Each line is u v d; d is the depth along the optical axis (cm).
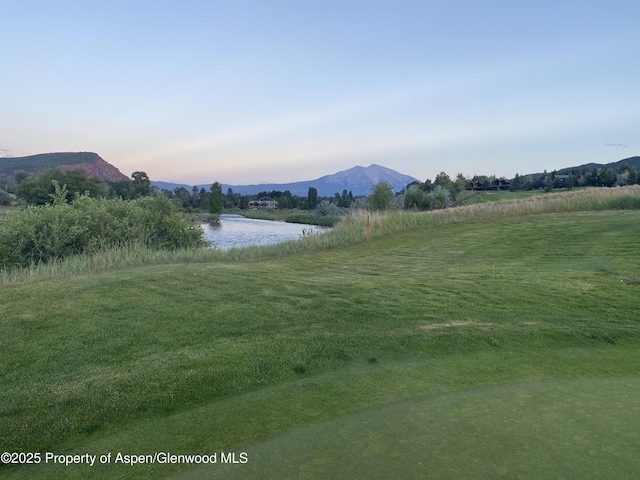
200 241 1664
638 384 384
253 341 509
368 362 456
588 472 234
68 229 1242
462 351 489
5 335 513
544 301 675
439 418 314
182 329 545
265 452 275
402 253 1245
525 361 455
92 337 512
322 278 855
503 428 293
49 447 301
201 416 337
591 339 521
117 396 371
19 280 825
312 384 399
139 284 745
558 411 321
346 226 1653
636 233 1244
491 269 941
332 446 278
